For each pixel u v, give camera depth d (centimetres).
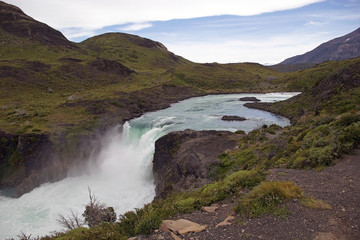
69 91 8212
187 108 7181
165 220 838
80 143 4116
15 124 4366
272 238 663
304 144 1555
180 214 930
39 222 2616
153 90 9131
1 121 4641
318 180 1031
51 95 7481
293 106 5362
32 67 9050
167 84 10488
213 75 14175
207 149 2747
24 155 3625
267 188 892
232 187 1100
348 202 799
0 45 10906
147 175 3681
